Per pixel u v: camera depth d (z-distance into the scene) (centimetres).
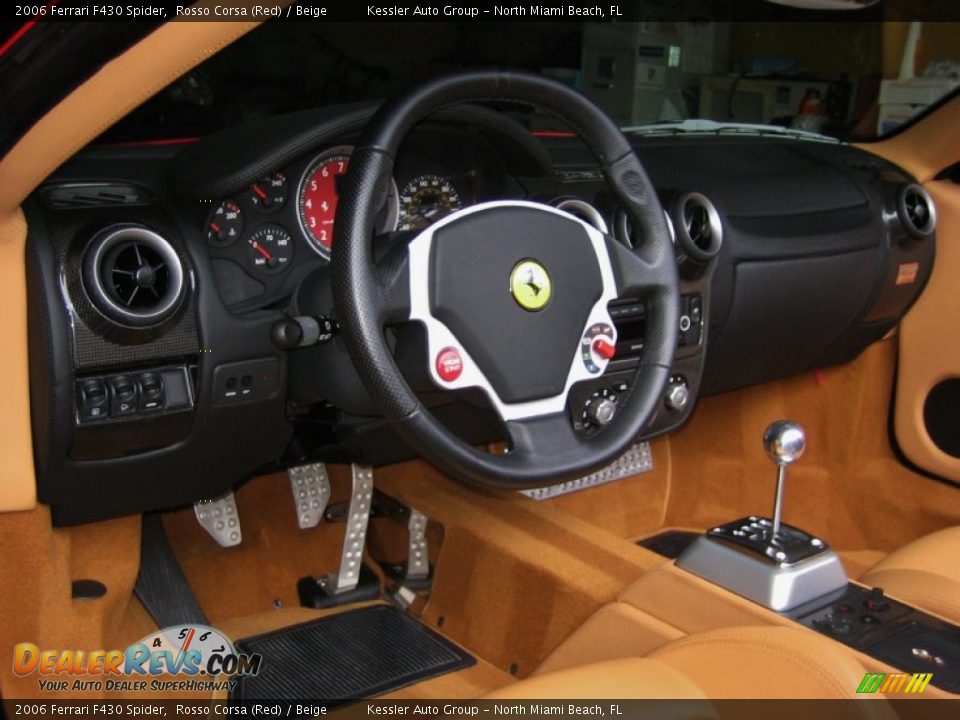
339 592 200
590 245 132
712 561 141
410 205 166
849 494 237
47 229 133
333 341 146
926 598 142
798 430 137
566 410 132
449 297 122
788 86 239
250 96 275
